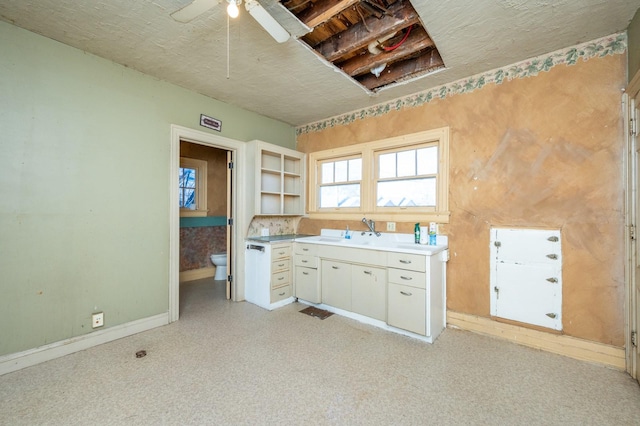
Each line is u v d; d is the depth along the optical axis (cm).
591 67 206
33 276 200
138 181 255
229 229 351
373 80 283
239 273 343
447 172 271
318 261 317
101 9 177
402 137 303
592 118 206
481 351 220
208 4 144
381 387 174
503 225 241
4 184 189
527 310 229
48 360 204
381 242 312
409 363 202
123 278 244
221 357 209
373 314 271
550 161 221
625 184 193
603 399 162
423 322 235
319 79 269
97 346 226
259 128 365
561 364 201
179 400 160
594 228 204
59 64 212
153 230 265
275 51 223
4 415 148
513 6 170
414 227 293
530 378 184
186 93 290
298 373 188
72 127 218
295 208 398
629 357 188
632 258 186
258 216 361
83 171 223
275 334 250
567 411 153
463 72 252
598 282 203
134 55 230
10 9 177
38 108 203
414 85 279
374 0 182
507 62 236
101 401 160
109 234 237
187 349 221
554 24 187
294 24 189
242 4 171
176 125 281
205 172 462
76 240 219
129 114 249
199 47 219
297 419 146
